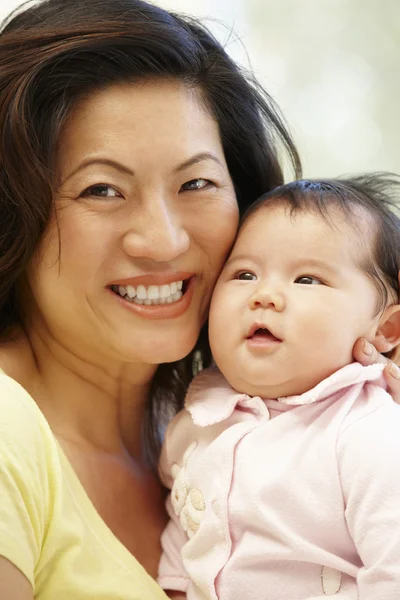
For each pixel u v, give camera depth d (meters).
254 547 1.00
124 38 1.04
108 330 1.10
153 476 1.24
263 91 1.31
